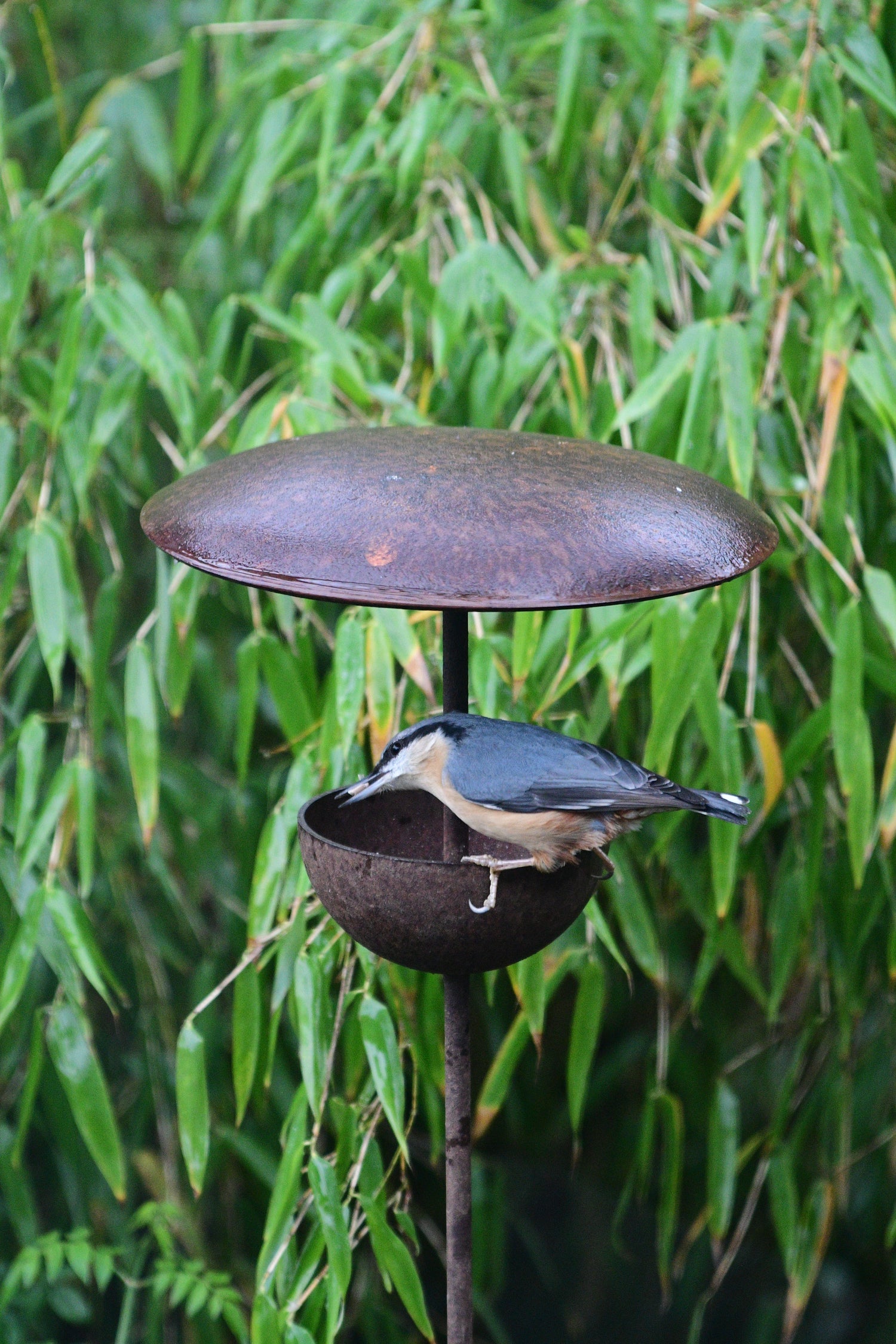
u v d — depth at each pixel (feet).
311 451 9.50
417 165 14.74
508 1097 21.22
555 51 17.15
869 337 13.83
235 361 19.07
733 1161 15.28
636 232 17.38
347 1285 11.70
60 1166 18.03
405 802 11.78
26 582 16.70
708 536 8.73
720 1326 24.82
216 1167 17.12
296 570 7.95
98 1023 19.30
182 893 18.26
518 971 13.08
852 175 14.24
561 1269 26.25
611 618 13.53
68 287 15.87
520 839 9.30
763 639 15.24
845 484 14.02
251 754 19.45
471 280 14.35
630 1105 22.67
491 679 13.10
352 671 12.64
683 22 15.61
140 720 13.66
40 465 15.15
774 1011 14.65
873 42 14.71
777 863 17.42
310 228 15.60
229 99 17.65
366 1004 12.40
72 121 20.86
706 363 13.48
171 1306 15.48
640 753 15.44
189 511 8.97
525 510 8.45
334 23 17.06
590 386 15.90
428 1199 21.77
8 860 14.39
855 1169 19.85
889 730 17.62
